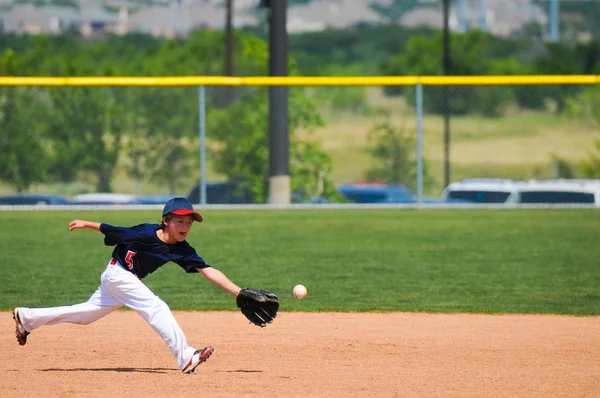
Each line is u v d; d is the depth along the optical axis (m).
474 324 27.80
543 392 18.84
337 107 138.50
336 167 97.12
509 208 57.22
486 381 19.91
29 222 50.22
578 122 100.50
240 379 19.91
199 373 20.55
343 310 30.09
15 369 20.88
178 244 19.83
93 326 26.91
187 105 63.50
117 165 63.69
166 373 20.52
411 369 21.23
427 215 54.03
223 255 40.59
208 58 118.69
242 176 58.41
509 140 100.44
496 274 36.81
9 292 32.34
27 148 60.62
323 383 19.55
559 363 22.06
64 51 158.38
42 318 20.05
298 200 58.69
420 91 55.00
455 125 111.75
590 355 23.12
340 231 47.75
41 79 53.25
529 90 111.19
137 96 63.69
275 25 58.31
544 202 60.25
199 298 32.06
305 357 22.72
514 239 45.41
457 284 34.75
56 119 61.62
